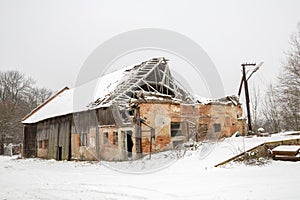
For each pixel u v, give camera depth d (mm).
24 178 12133
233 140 15859
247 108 25234
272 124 31953
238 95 26562
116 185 8969
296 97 24672
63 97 28297
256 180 8094
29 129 28281
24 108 50719
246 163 10578
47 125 24953
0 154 38844
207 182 8344
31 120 27312
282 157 10586
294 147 10844
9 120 40219
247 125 25734
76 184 9695
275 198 6117
